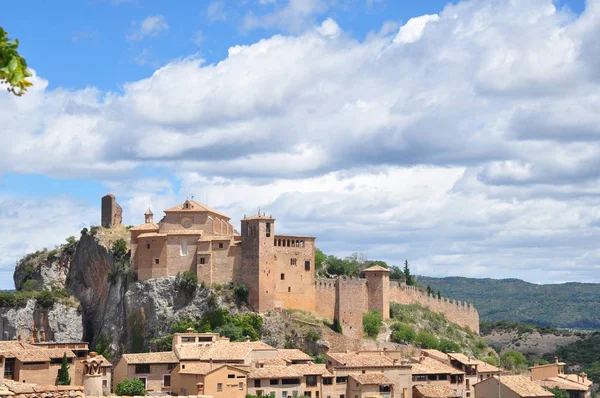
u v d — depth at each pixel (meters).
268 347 185.88
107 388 165.88
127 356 178.00
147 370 175.75
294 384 167.50
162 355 180.25
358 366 178.38
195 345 186.62
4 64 23.95
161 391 174.50
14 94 24.33
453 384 188.75
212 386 161.88
